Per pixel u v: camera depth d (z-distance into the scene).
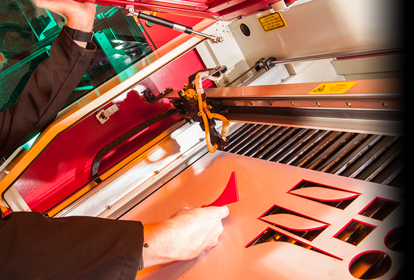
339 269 0.58
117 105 1.56
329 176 0.83
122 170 1.34
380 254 0.57
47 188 1.48
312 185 0.84
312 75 1.59
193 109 1.15
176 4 0.95
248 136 1.32
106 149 1.41
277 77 1.57
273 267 0.65
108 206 1.30
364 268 0.56
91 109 1.25
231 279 0.67
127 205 1.30
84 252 0.58
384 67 1.19
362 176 0.79
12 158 1.30
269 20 1.43
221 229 0.77
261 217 0.81
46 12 1.41
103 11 1.54
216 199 0.93
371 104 0.73
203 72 1.09
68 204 1.31
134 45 1.69
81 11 1.02
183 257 0.71
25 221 0.62
